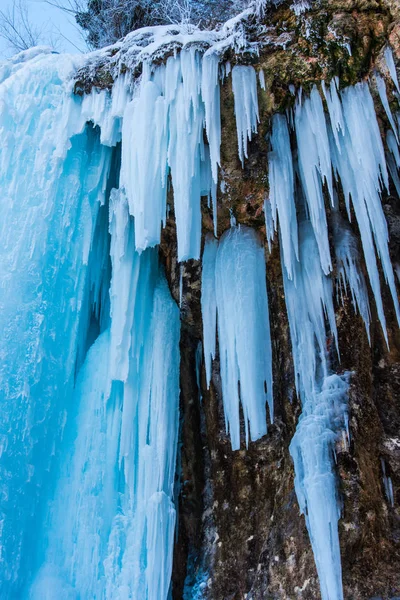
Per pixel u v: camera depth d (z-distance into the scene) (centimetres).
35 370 459
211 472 503
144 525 436
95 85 490
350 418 391
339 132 420
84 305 532
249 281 450
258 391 419
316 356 419
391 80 403
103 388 484
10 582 414
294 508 409
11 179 490
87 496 448
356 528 363
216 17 723
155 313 515
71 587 419
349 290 432
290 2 418
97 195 527
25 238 479
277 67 414
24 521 435
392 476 391
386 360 421
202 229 498
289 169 427
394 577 358
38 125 503
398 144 422
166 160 437
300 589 375
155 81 448
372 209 397
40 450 458
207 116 413
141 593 415
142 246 436
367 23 405
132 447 468
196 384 535
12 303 461
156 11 795
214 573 457
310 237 442
